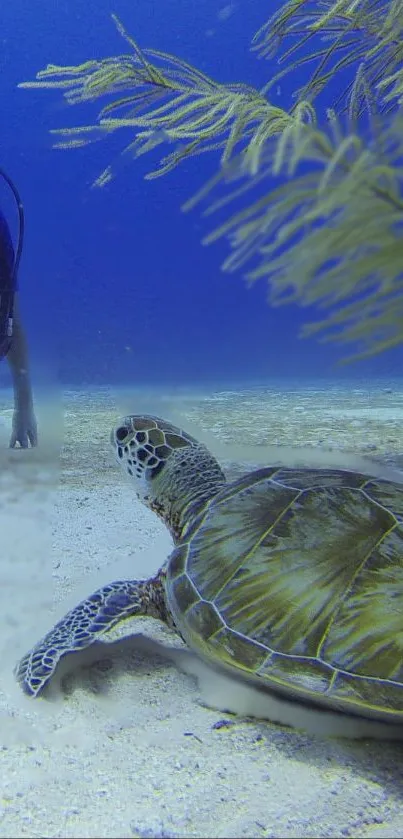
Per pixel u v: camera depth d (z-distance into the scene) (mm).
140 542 1207
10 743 620
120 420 1021
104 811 533
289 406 3854
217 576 740
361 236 534
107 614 805
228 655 688
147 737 649
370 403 4020
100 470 1818
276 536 747
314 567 706
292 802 556
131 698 724
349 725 672
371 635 647
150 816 527
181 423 2695
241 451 2018
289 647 666
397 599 662
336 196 514
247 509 796
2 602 930
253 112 921
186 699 726
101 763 599
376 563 691
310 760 624
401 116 524
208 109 1129
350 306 577
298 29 1467
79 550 1151
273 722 689
